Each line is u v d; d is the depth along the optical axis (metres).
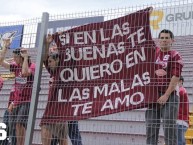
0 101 8.59
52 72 4.86
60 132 4.71
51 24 5.48
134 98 4.37
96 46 4.66
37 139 6.23
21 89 5.18
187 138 6.34
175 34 5.77
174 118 4.23
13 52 5.41
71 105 4.67
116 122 5.98
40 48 4.80
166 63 4.31
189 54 8.52
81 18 5.20
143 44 4.43
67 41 4.82
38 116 6.66
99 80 4.59
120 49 4.54
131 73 4.44
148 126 4.32
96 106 4.54
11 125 5.20
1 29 6.66
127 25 4.54
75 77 4.72
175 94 4.31
